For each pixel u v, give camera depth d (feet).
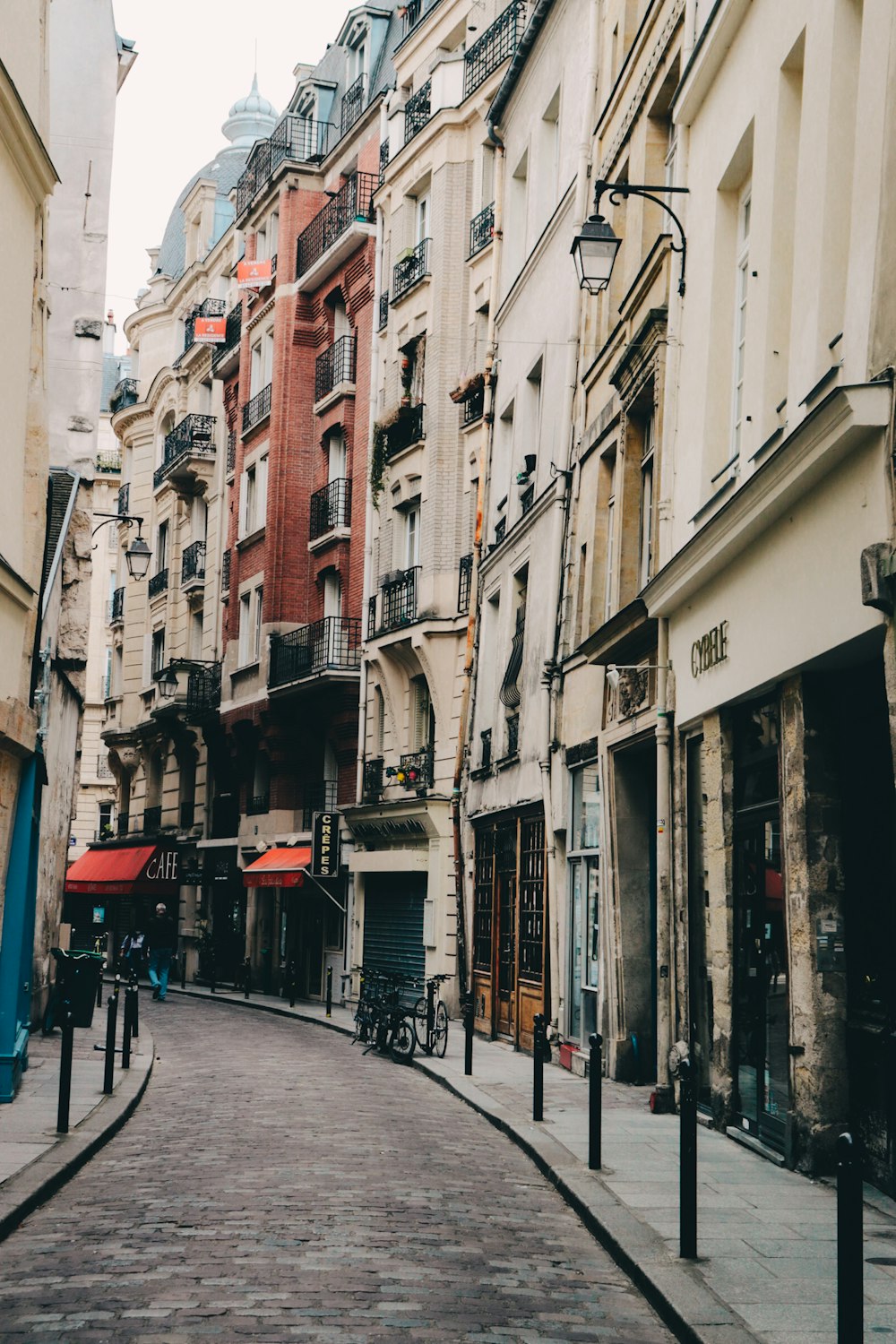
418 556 96.07
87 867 161.79
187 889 144.66
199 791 144.46
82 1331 20.12
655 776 54.13
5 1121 39.83
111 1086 46.85
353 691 107.14
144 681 167.32
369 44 121.60
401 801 90.84
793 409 33.22
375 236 107.24
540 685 66.59
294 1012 97.30
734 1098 38.63
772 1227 26.66
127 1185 31.94
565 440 65.10
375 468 102.17
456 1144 39.32
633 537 53.72
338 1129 41.09
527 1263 25.08
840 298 31.60
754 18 39.24
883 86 27.76
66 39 80.74
